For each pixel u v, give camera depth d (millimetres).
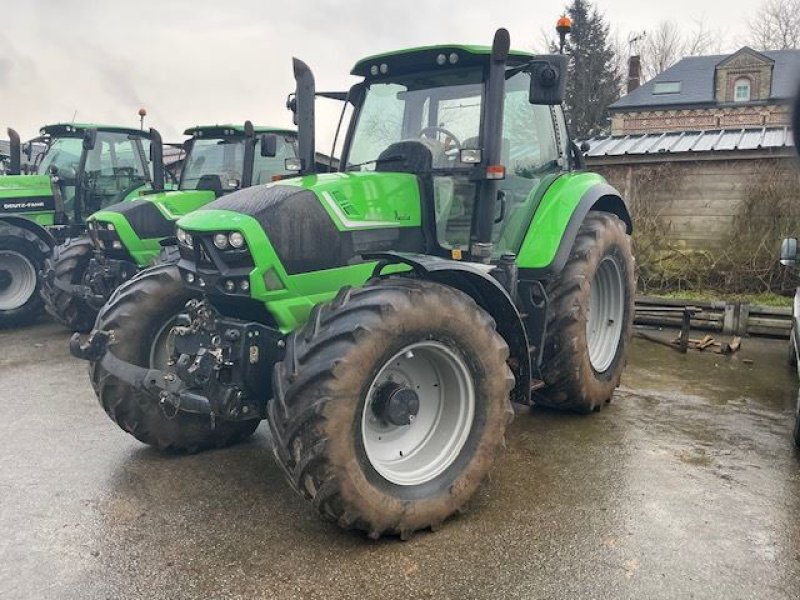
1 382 5430
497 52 3373
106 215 6625
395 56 3793
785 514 3125
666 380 5414
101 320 3738
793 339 5254
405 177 3537
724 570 2664
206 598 2496
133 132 8609
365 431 2947
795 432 3930
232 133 7859
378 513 2785
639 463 3705
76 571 2672
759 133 10406
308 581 2600
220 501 3270
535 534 2945
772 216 8852
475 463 3104
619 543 2863
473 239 3648
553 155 4398
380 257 3129
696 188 9289
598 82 33969
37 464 3729
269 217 2990
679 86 31375
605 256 4516
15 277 7844
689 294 8938
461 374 3090
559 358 4160
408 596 2506
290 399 2684
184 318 3262
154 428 3725
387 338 2744
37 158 8828
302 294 3078
